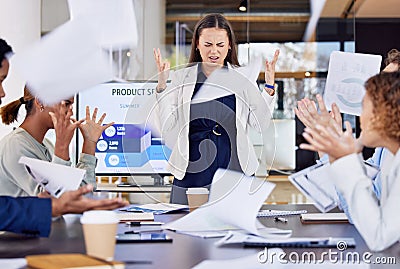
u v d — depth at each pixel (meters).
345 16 5.95
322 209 1.69
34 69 1.81
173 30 5.78
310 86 5.99
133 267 1.26
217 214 1.76
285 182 5.62
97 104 3.61
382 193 1.56
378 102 1.49
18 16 4.59
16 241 1.61
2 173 2.26
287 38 5.96
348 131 1.48
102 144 3.60
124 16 1.97
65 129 2.10
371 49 7.62
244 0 5.82
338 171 1.43
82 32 1.82
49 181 1.84
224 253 1.41
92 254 1.33
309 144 1.46
